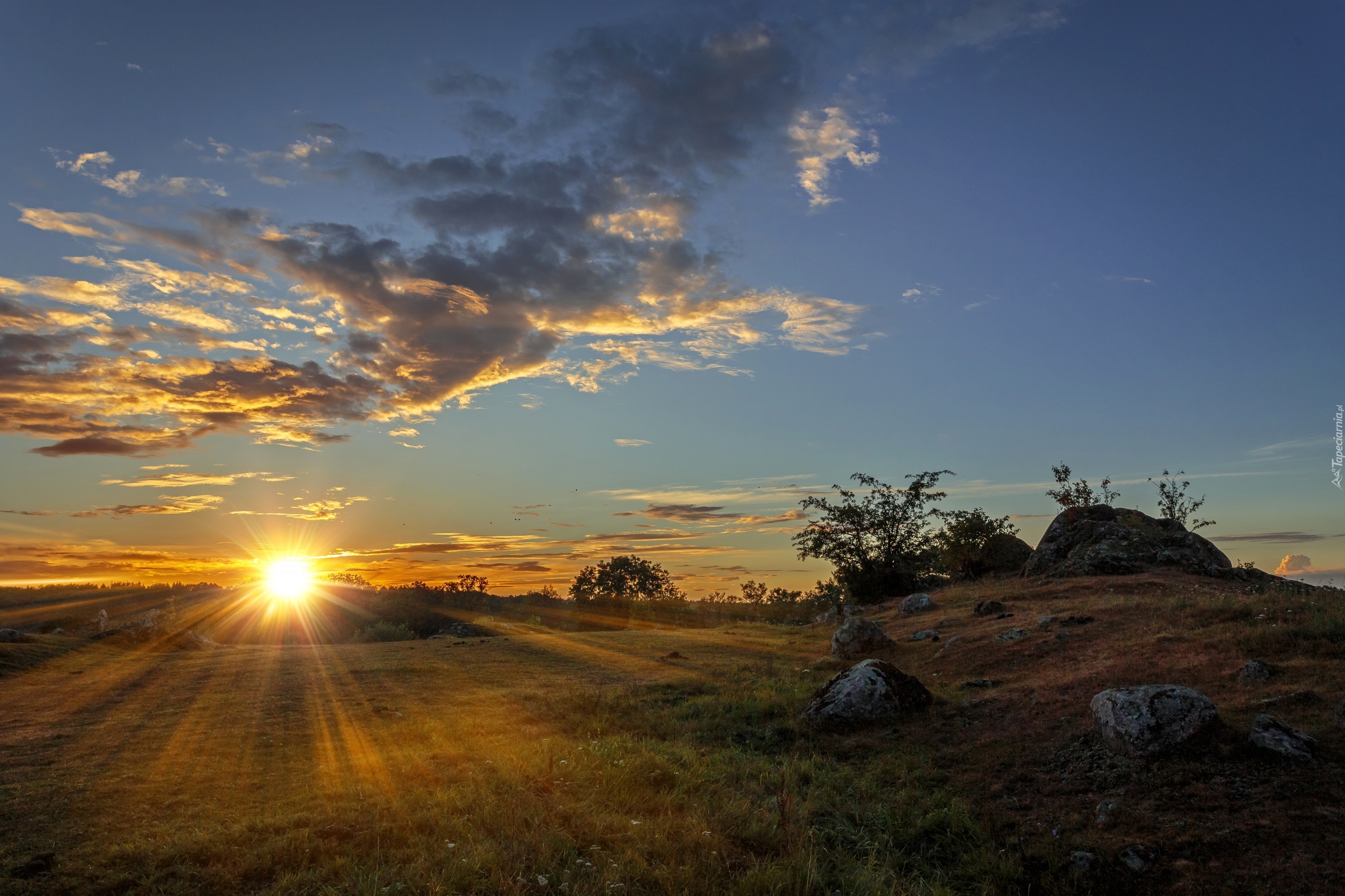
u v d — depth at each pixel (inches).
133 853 286.2
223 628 1883.6
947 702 536.4
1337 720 356.5
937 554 1587.1
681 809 358.0
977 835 329.4
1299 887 250.7
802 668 796.0
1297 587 795.4
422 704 650.2
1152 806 323.9
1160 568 1019.9
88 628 1360.7
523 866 270.1
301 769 432.5
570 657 999.6
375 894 238.2
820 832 339.9
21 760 451.8
